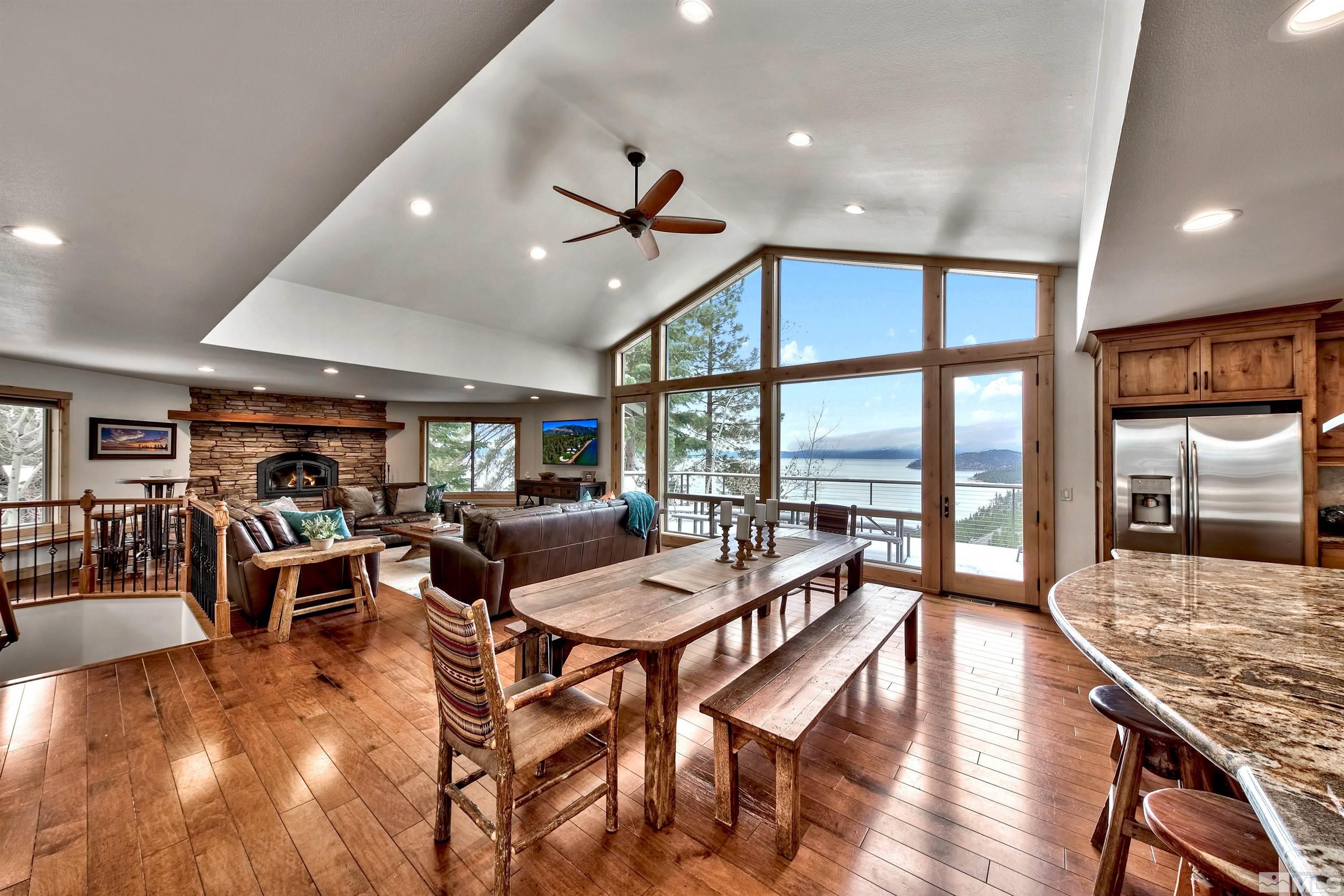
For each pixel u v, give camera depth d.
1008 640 3.60
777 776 1.71
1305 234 2.00
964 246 4.25
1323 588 1.76
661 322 6.93
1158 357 3.29
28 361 5.20
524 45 2.94
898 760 2.23
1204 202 1.77
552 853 1.72
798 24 2.09
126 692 2.78
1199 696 0.97
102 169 1.81
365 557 4.41
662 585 2.40
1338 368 3.01
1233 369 3.07
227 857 1.68
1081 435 4.09
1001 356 4.43
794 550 3.20
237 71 1.39
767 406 5.86
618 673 1.82
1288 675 1.06
